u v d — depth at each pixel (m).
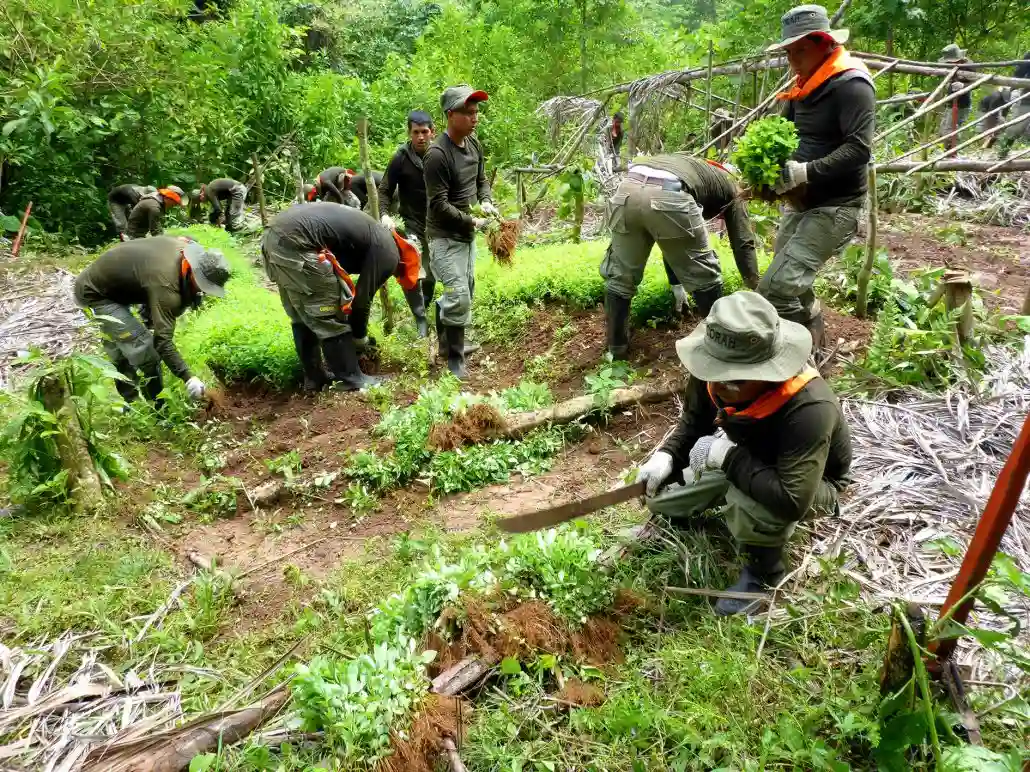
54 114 10.42
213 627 3.56
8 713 2.95
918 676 2.25
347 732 2.48
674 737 2.61
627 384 5.23
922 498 3.66
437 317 6.29
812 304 4.96
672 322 5.94
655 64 15.73
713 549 3.46
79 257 9.93
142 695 3.06
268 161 14.22
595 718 2.70
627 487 2.98
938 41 11.68
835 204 4.52
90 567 3.95
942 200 8.91
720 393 2.95
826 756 2.37
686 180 4.81
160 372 5.83
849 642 2.91
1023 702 2.44
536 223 10.47
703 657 2.87
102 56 11.55
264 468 4.98
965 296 4.78
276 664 3.14
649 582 3.35
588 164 8.51
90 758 2.64
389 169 7.24
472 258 5.98
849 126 4.30
